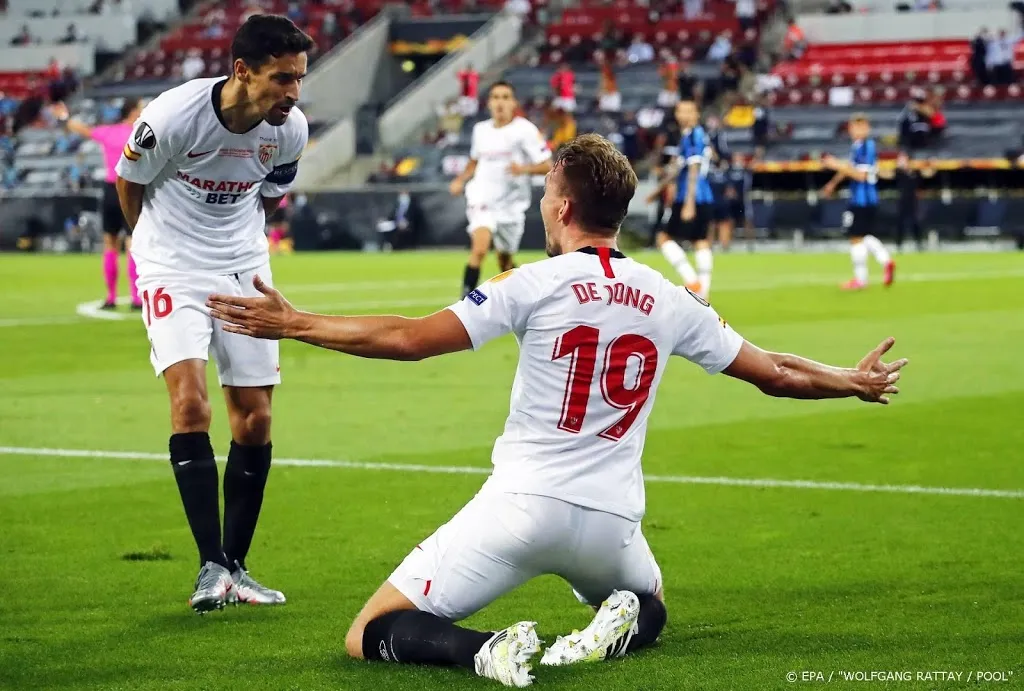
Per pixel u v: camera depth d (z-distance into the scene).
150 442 29.03
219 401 34.44
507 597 17.44
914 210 109.12
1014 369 39.84
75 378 38.88
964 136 118.94
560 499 13.48
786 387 14.55
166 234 17.72
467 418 32.06
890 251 108.12
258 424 17.98
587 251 13.93
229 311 13.02
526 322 13.66
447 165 130.00
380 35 152.12
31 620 16.34
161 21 162.75
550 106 128.75
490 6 156.12
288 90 16.81
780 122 127.69
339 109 147.00
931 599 17.06
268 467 18.17
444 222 114.38
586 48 146.62
